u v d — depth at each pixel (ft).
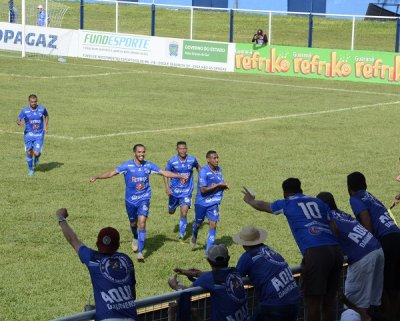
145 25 242.78
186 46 187.21
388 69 166.71
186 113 125.90
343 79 171.42
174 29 239.09
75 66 181.16
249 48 180.96
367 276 38.34
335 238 37.01
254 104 136.56
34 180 81.82
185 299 31.17
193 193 77.97
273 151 99.14
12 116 118.11
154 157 93.66
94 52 197.47
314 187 81.51
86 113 122.93
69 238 32.50
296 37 224.94
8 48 205.77
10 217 67.87
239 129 113.39
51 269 55.26
